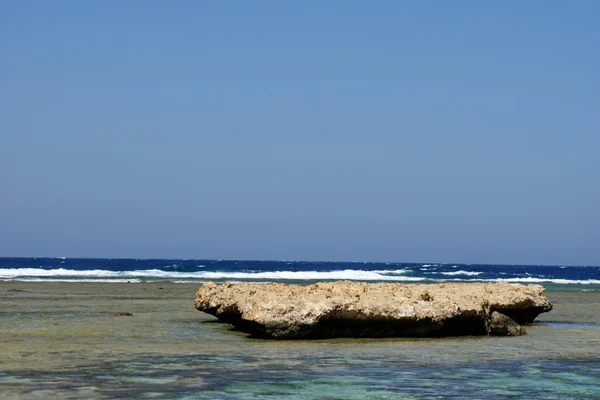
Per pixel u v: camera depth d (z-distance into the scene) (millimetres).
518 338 18156
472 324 18484
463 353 15125
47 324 19531
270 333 16734
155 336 17297
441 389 11180
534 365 13594
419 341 17156
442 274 100688
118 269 103625
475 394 10836
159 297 33188
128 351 14711
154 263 168500
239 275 74688
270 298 17312
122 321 20766
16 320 20547
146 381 11500
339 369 12883
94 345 15508
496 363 13805
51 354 14133
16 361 13227
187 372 12367
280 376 12109
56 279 59188
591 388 11359
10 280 55156
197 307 19891
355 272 83938
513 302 20953
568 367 13391
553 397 10664
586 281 80438
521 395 10789
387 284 20750
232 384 11352
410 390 11062
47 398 10125
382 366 13289
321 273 81062
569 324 22297
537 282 76688
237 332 18281
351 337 17453
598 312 27844
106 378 11695
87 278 62875
